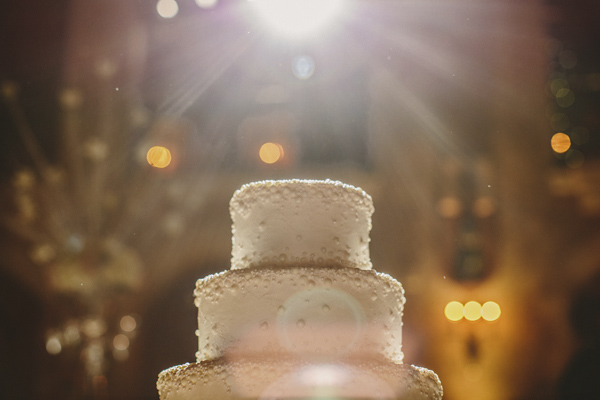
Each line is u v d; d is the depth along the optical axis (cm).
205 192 701
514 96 833
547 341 812
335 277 208
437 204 846
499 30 817
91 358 521
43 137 588
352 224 228
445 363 825
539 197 845
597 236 827
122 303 654
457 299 838
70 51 571
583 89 834
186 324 720
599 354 420
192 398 206
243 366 198
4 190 589
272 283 208
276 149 737
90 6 565
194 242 729
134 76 566
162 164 619
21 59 589
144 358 706
